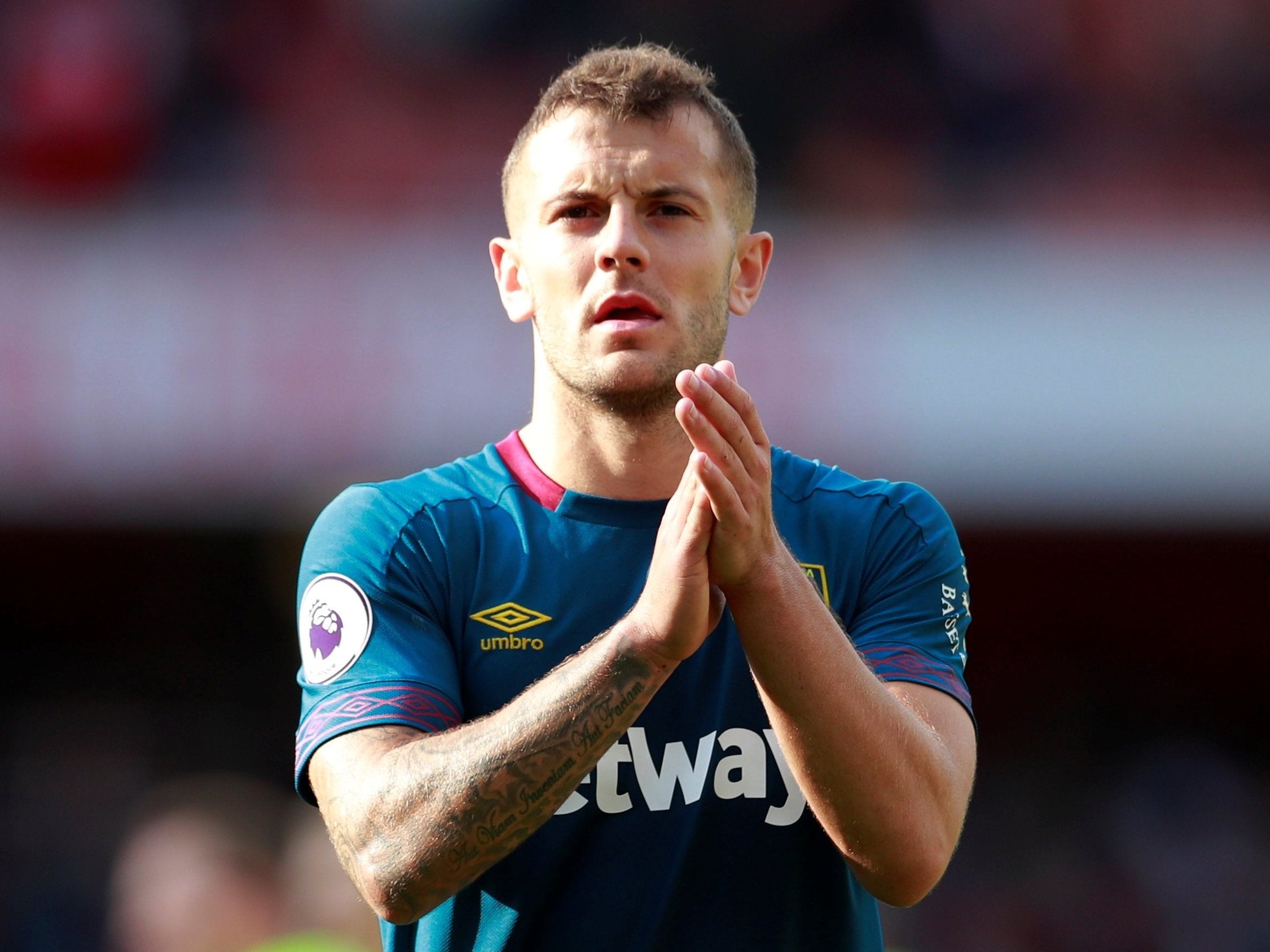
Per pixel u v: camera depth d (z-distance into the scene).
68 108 32.09
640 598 7.41
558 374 8.16
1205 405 28.66
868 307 28.72
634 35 35.03
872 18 34.41
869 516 8.57
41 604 31.00
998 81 34.69
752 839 8.00
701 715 8.04
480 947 8.03
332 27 34.88
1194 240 29.39
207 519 28.80
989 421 28.41
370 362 27.95
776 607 7.17
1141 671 33.09
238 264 28.23
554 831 7.89
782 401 28.14
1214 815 31.97
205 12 33.94
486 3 35.50
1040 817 32.28
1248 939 30.20
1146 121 34.97
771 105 33.84
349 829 7.30
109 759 31.05
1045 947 29.58
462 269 28.41
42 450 27.52
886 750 7.27
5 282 27.77
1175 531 29.69
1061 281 29.03
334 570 8.13
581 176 8.04
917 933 28.97
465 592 8.17
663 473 8.30
